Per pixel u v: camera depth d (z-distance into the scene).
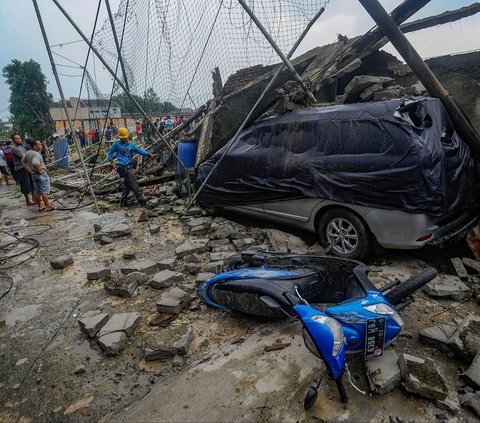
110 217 7.55
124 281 4.18
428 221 3.70
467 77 6.35
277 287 3.04
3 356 3.20
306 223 4.86
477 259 4.08
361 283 2.81
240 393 2.53
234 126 8.27
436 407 2.29
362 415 2.27
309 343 2.31
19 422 2.47
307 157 4.61
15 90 37.66
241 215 6.61
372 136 4.00
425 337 2.89
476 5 6.62
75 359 3.08
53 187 12.07
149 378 2.79
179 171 8.20
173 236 6.02
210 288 3.56
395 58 8.33
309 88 5.80
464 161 4.05
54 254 5.65
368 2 4.39
